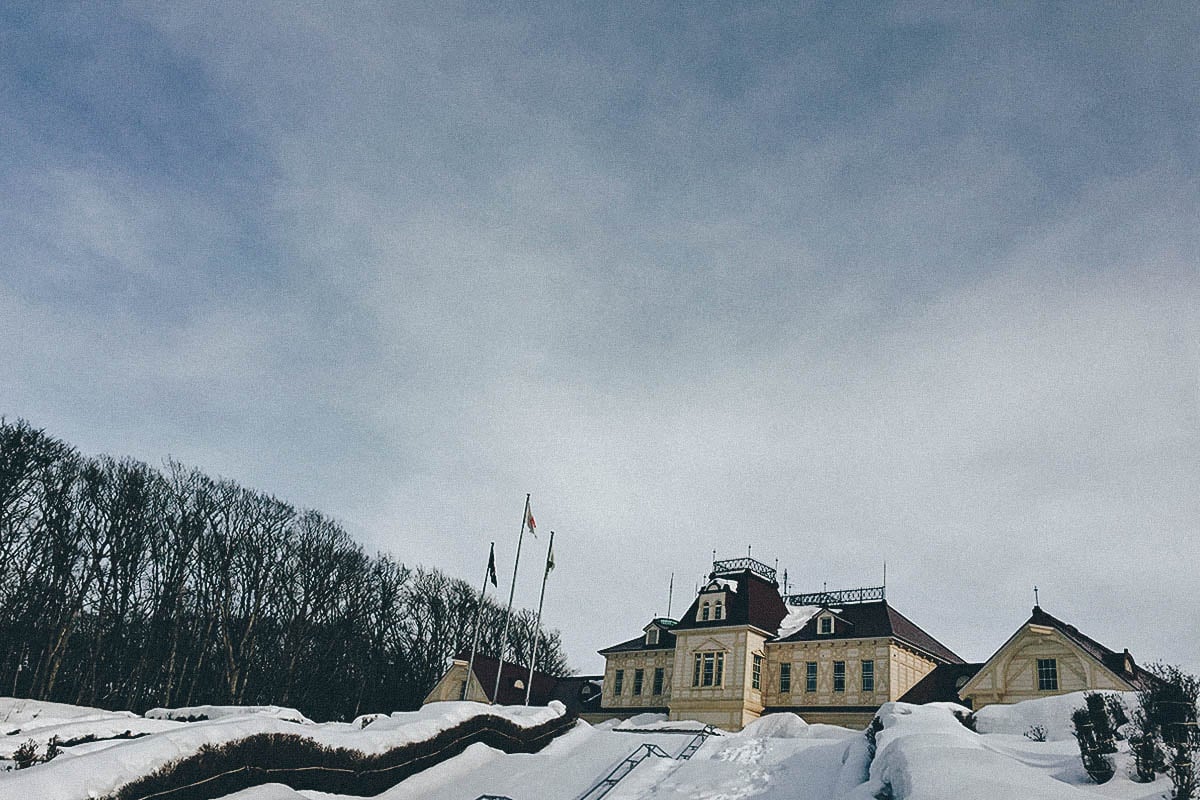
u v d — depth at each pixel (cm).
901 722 2552
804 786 2353
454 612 8750
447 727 2781
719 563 6109
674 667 5653
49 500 5112
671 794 2366
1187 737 1741
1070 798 1480
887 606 5512
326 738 2305
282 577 6544
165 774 1805
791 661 5444
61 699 5097
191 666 5828
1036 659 4159
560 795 2481
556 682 6806
